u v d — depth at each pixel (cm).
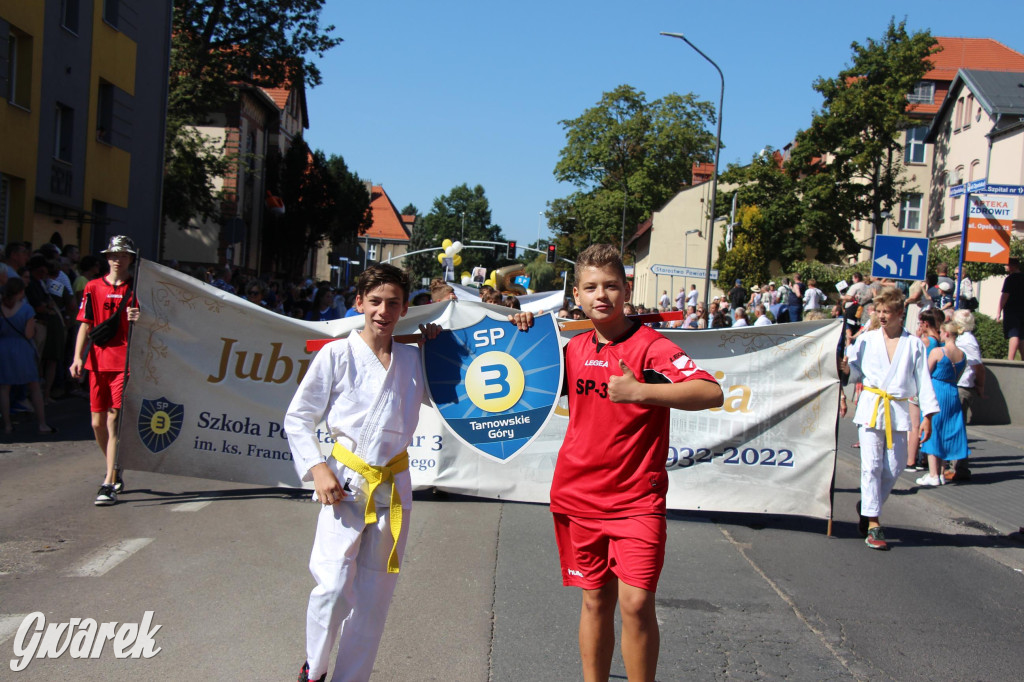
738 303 3247
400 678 399
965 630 502
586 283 350
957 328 981
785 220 4688
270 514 680
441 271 10638
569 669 416
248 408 737
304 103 6119
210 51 3141
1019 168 3822
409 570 563
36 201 2033
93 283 725
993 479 1008
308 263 6241
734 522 756
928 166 5209
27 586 497
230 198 4222
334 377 359
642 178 6259
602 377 347
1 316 1001
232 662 408
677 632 479
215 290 729
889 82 4522
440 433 759
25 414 1166
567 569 364
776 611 522
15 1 1888
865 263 4128
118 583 508
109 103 2381
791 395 729
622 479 343
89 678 387
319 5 3169
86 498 717
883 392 689
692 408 326
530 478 757
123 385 702
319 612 350
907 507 870
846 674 430
